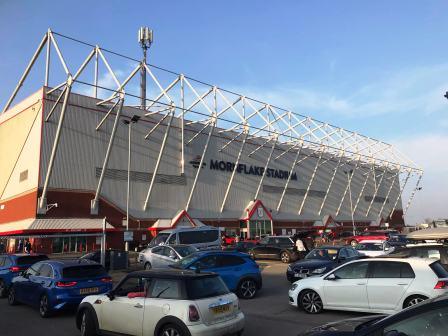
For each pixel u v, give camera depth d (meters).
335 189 73.12
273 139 55.84
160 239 24.62
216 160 53.25
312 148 66.00
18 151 40.62
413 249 13.88
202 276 7.71
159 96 43.91
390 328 4.22
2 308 12.84
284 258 26.77
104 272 11.98
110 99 39.69
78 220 37.62
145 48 66.19
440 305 4.04
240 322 7.76
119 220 41.19
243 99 53.34
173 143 48.44
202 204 50.16
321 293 10.84
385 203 85.94
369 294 10.03
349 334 4.63
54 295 10.99
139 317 7.57
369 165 82.19
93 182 40.06
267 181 60.25
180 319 7.00
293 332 9.13
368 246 24.08
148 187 44.81
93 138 40.97
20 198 38.66
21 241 34.97
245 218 53.81
